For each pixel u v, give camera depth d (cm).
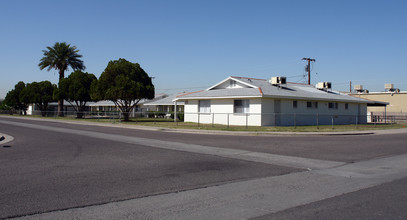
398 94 5088
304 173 930
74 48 5016
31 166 977
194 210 581
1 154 1223
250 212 573
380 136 2230
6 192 681
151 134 2173
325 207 604
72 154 1235
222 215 555
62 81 4897
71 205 599
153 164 1038
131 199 645
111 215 548
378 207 604
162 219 532
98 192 690
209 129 2494
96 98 3853
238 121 3008
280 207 603
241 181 819
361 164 1085
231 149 1420
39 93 5847
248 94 2869
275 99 2997
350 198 666
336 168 1011
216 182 802
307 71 4975
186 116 3531
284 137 2053
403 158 1217
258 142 1711
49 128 2706
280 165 1052
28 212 557
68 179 809
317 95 3409
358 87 5066
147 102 6469
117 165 1011
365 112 4209
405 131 2702
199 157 1191
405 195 690
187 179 830
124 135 2072
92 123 3547
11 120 4194
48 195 662
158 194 684
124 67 3756
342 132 2388
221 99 3156
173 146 1510
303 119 3241
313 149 1450
